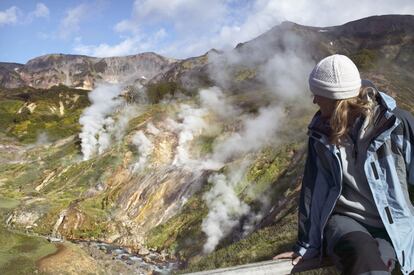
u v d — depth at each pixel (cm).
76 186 6394
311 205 300
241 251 2419
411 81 7581
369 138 275
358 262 255
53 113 15250
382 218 274
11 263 2803
